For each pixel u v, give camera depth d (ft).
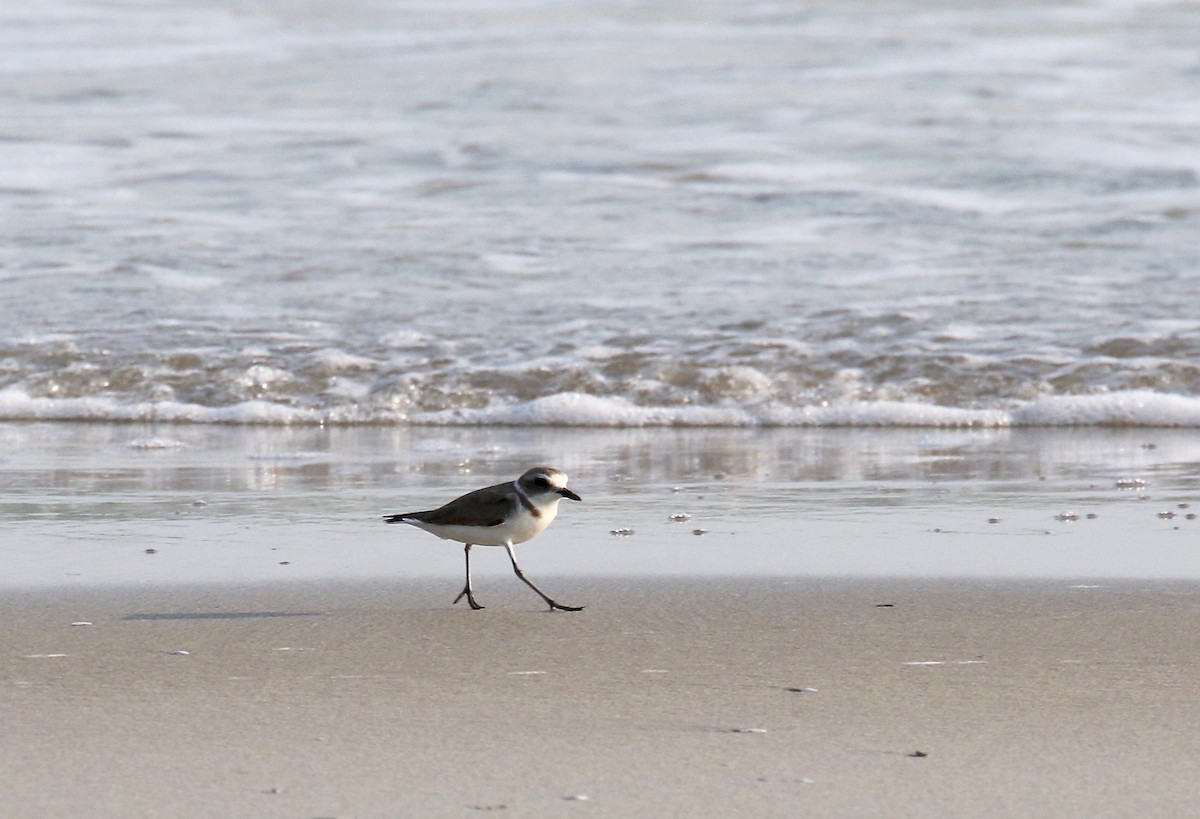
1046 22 106.22
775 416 48.93
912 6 112.68
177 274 62.08
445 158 79.30
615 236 66.74
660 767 15.11
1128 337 52.54
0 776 14.78
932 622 21.98
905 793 14.33
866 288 58.75
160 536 29.84
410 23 111.65
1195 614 22.26
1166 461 40.37
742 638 21.02
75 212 70.85
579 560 27.30
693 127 84.02
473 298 58.80
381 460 41.60
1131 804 14.01
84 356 53.52
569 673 19.10
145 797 14.17
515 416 49.44
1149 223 66.33
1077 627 21.53
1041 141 78.95
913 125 82.94
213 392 51.26
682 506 33.63
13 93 93.45
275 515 32.42
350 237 66.80
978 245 64.18
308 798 14.16
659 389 50.49
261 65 100.58
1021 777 14.79
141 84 95.91
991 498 34.53
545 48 102.83
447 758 15.42
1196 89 88.02
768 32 106.32
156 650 20.33
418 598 23.99
